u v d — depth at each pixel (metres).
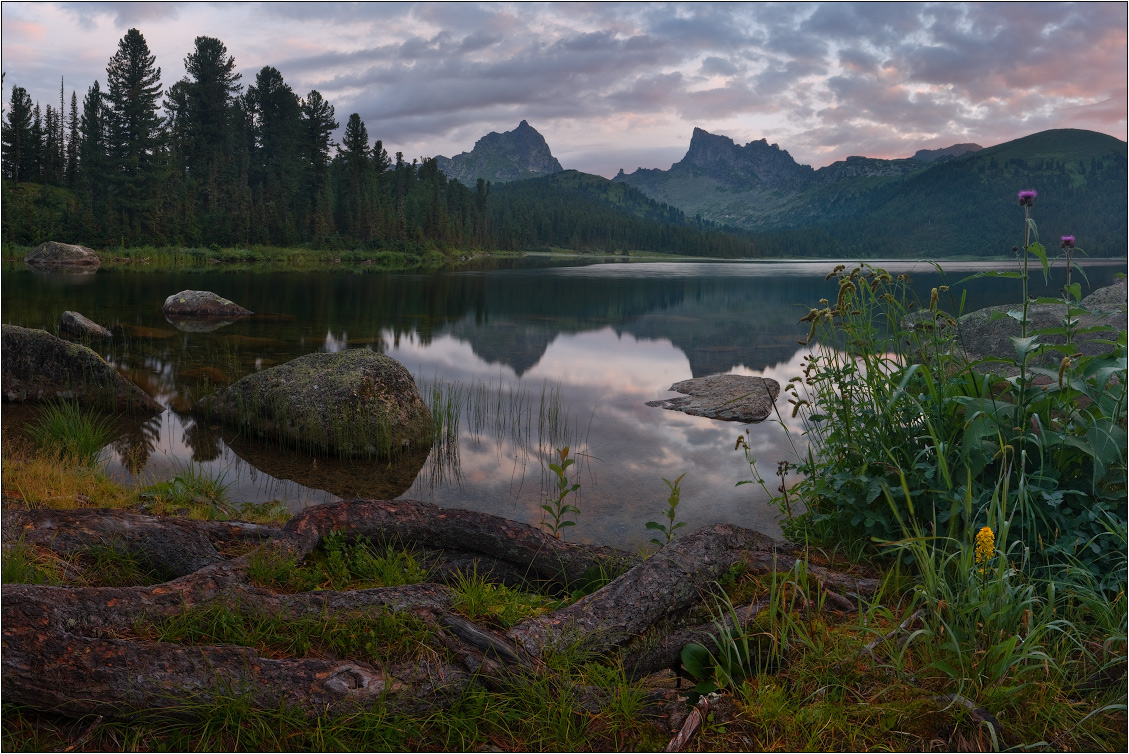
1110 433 3.49
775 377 11.92
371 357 8.16
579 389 10.91
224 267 52.00
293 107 107.19
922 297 23.27
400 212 108.62
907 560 3.66
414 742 2.43
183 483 5.74
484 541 3.95
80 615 2.59
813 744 2.37
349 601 2.96
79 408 8.52
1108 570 3.42
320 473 6.69
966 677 2.68
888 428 4.30
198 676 2.47
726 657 2.79
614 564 3.97
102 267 44.97
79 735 2.36
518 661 2.71
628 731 2.53
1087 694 2.72
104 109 75.25
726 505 5.86
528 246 184.12
